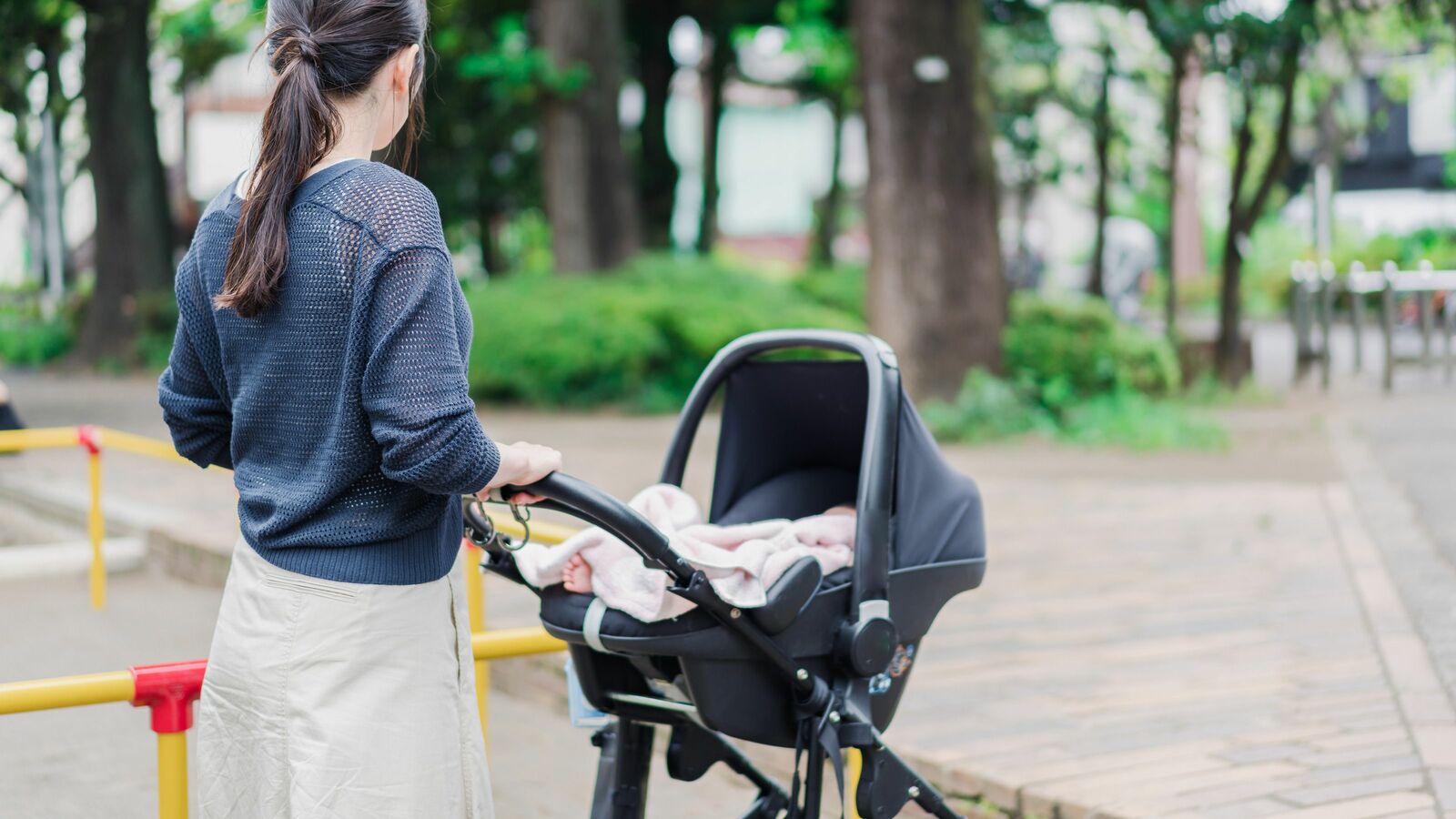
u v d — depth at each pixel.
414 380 1.98
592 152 19.12
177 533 8.48
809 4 25.23
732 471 3.19
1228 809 3.54
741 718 2.56
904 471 2.79
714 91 27.56
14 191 37.09
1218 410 14.75
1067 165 25.52
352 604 2.10
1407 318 23.08
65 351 27.47
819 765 2.55
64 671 6.25
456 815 2.21
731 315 16.97
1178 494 9.42
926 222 13.91
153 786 4.71
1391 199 35.78
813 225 32.84
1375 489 9.32
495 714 5.62
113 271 25.94
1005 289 14.38
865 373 3.03
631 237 19.50
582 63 19.00
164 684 2.43
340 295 2.04
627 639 2.46
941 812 2.78
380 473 2.10
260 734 2.15
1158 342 15.88
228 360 2.19
